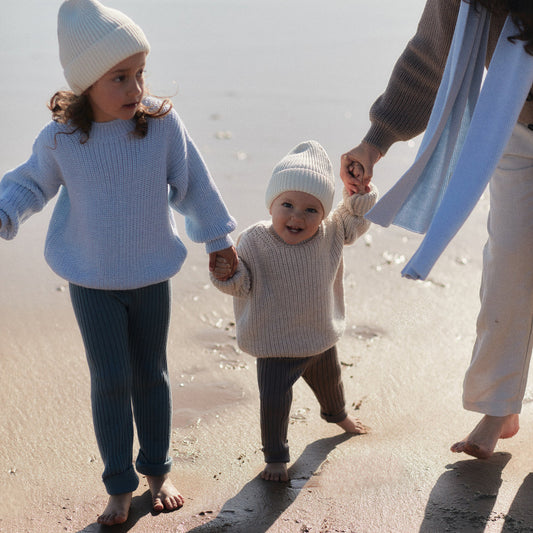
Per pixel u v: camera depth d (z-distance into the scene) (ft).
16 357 13.15
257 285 10.08
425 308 15.07
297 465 10.49
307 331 10.25
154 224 9.36
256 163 22.57
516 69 8.50
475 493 9.62
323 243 10.19
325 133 25.13
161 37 38.52
